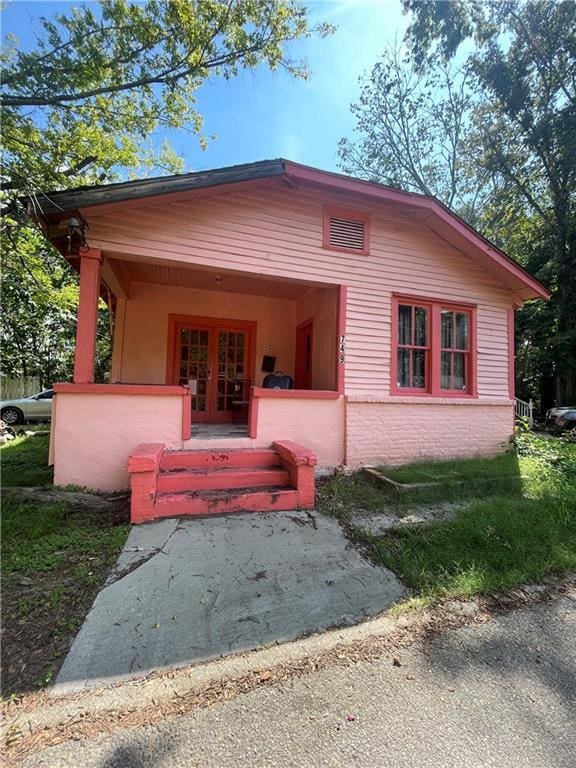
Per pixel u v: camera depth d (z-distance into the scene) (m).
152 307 7.64
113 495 4.28
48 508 3.66
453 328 6.48
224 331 8.14
